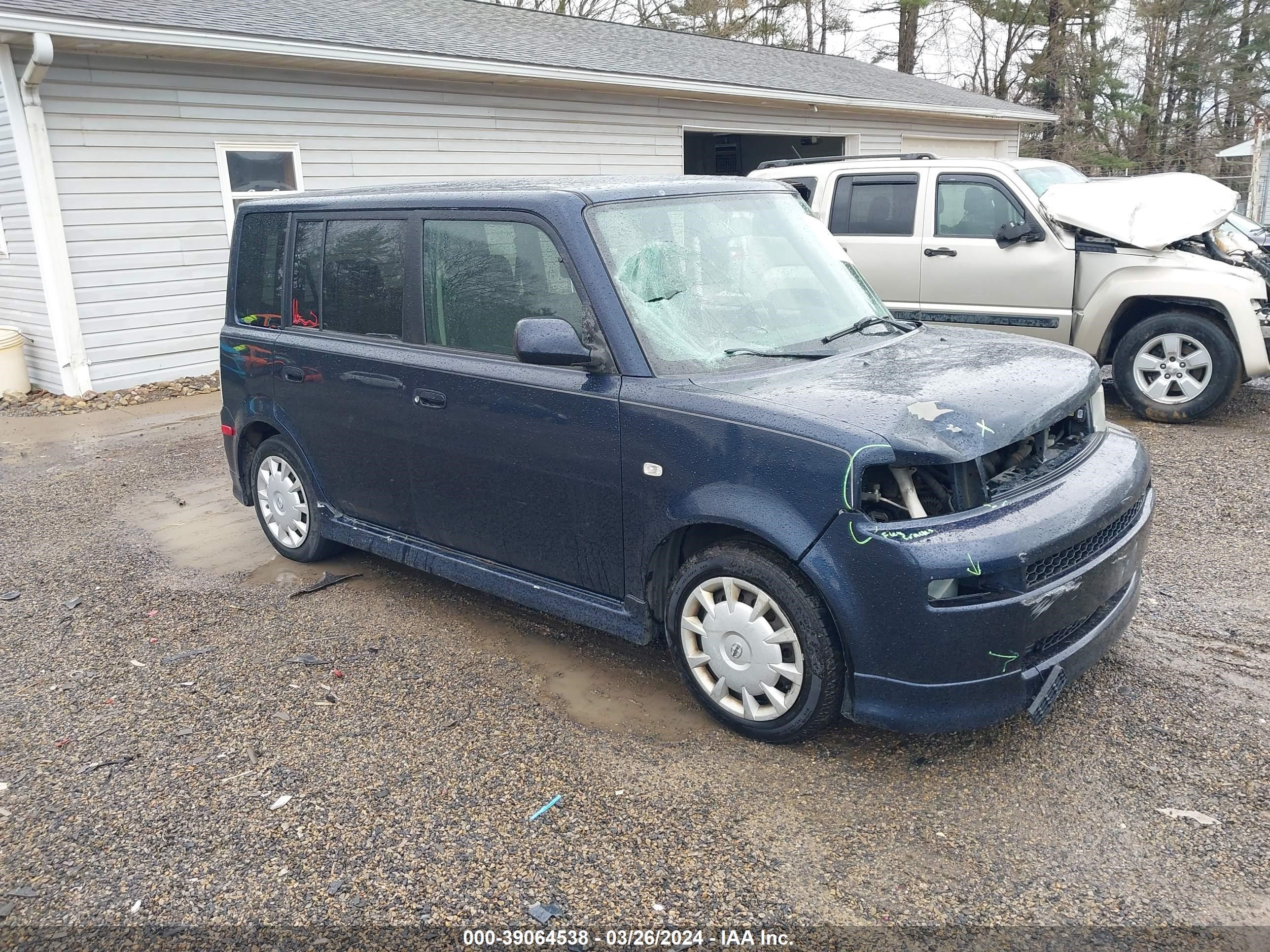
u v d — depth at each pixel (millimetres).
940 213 7965
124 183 10141
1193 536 5109
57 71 9484
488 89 13516
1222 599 4332
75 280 9914
